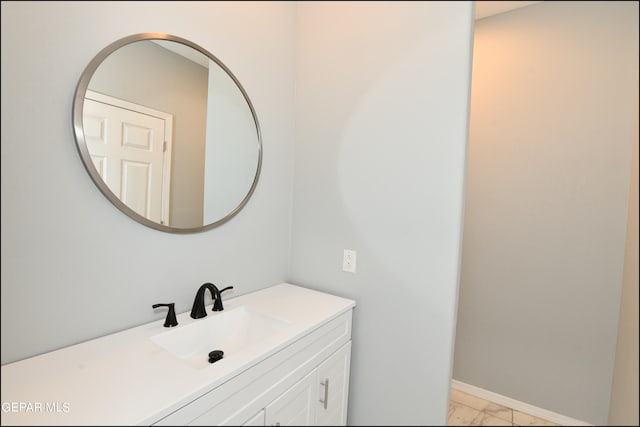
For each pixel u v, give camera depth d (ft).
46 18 2.88
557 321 6.76
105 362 2.95
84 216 3.21
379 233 4.89
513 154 7.12
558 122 6.64
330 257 5.40
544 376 6.92
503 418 6.91
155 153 3.73
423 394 4.62
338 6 5.19
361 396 5.18
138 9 3.54
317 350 4.20
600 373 6.36
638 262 5.15
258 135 5.00
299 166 5.71
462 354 7.88
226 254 4.73
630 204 5.83
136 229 3.64
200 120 4.21
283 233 5.73
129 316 3.63
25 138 2.81
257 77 5.01
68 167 3.08
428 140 4.46
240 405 3.08
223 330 4.24
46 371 2.78
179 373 2.84
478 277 7.62
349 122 5.12
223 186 4.54
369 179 4.96
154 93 3.70
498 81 7.27
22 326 2.89
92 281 3.31
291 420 3.82
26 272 2.88
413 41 4.54
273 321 4.23
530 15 6.91
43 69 2.89
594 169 6.32
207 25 4.26
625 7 6.03
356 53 5.03
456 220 4.28
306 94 5.58
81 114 3.09
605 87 6.20
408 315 4.69
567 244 6.61
